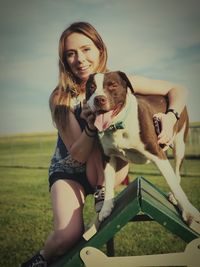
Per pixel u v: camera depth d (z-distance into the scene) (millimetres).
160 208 1101
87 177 1460
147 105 1316
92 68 1532
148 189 1298
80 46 1519
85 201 1618
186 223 1189
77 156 1431
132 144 1248
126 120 1220
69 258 1139
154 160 1259
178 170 1467
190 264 1087
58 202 1434
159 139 1292
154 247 1675
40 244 1746
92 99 1206
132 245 1678
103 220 1232
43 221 1769
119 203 1265
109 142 1259
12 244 1759
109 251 1403
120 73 1227
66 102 1495
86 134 1390
